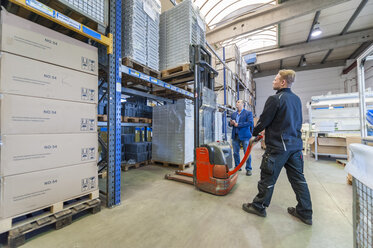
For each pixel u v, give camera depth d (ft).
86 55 5.78
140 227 5.07
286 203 6.84
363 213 2.24
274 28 28.48
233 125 11.30
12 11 5.36
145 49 8.77
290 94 5.60
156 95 15.80
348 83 37.32
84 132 5.70
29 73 4.45
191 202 6.82
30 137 4.46
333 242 4.44
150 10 9.13
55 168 4.94
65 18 5.01
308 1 19.54
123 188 8.41
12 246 4.08
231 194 7.70
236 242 4.42
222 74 20.68
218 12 26.61
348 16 24.13
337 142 15.52
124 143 13.76
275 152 5.44
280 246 4.27
